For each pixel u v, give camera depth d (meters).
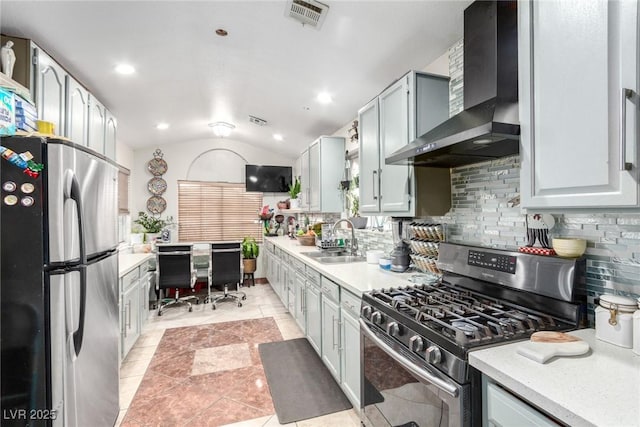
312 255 3.28
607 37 0.84
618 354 0.93
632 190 0.79
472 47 1.59
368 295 1.57
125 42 2.16
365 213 2.46
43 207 1.32
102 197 1.71
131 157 4.82
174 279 4.09
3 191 1.30
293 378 2.43
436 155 1.56
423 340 1.12
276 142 5.11
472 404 0.95
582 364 0.87
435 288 1.65
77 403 1.40
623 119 0.79
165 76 2.76
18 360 1.30
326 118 3.65
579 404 0.68
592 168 0.88
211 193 5.45
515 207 1.54
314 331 2.68
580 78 0.91
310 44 2.23
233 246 4.46
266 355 2.83
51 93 1.87
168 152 5.18
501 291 1.43
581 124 0.91
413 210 1.89
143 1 1.81
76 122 2.20
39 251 1.31
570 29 0.94
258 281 5.72
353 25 1.94
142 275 3.25
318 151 3.80
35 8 1.66
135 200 4.94
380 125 2.24
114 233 1.90
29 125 1.52
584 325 1.16
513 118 1.19
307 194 4.29
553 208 1.01
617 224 1.11
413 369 1.14
